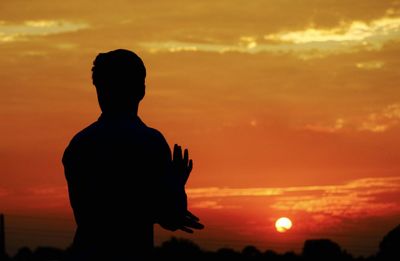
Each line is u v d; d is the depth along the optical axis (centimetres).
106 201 502
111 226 501
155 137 512
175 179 505
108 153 505
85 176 507
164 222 504
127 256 499
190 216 508
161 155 509
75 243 508
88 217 505
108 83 514
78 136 515
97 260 498
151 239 509
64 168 518
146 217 504
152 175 505
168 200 500
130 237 501
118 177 503
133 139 507
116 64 513
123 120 514
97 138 509
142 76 521
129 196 502
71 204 513
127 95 516
